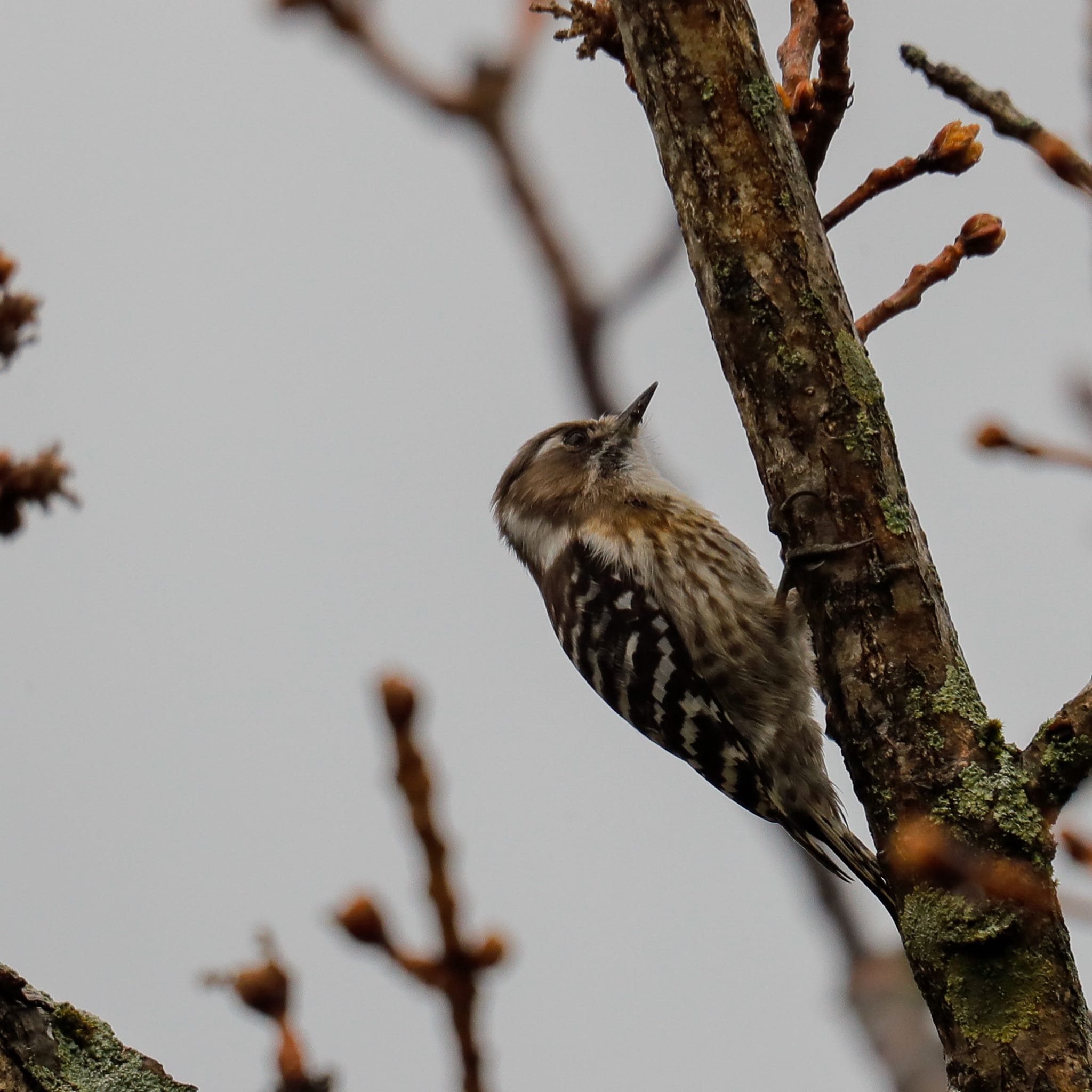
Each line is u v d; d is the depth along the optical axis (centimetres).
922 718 774
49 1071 721
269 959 443
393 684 423
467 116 769
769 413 820
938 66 718
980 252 933
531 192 789
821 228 829
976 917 736
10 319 674
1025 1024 724
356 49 745
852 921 1245
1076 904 619
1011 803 748
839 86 877
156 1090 738
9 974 732
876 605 794
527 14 773
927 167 898
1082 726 750
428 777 422
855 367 816
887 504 805
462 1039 418
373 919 419
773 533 839
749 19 829
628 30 841
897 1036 1169
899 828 768
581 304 807
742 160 818
